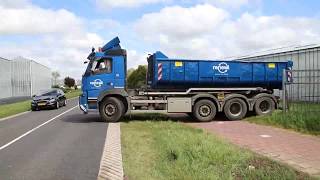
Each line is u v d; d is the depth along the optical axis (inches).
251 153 398.0
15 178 323.0
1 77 1670.8
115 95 787.4
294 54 1078.4
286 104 714.2
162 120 794.2
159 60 776.3
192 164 344.8
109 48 802.2
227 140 490.3
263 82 821.2
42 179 318.3
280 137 520.1
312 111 639.1
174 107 772.6
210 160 358.6
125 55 789.2
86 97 787.4
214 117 816.3
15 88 1943.9
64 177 323.6
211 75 793.6
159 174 320.5
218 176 307.9
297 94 931.3
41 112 1148.5
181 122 752.3
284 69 758.5
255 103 792.9
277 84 831.7
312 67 1007.0
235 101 779.4
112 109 779.4
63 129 673.0
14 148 477.4
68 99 2137.1
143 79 847.7
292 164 355.9
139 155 404.8
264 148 437.1
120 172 329.7
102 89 783.1
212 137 491.2
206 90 789.2
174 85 792.9
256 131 586.9
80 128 684.1
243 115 783.7
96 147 473.1
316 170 332.8
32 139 555.2
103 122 780.0
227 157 368.5
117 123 751.1
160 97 782.5
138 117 858.1
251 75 813.2
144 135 556.4
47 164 375.2
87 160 391.9
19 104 1546.5
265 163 350.9
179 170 327.9
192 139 462.0
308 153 406.9
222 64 800.3
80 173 336.2
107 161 376.2
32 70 2103.8
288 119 626.8
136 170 335.6
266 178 299.3
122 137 539.2
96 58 784.9
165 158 381.4
